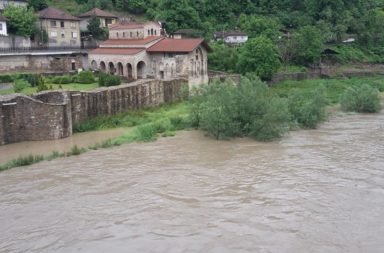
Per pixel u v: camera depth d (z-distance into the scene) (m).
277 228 24.88
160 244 23.33
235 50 96.94
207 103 50.38
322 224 25.28
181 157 40.56
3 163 39.75
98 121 55.44
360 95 68.38
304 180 32.88
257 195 30.03
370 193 29.92
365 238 23.53
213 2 133.12
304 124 55.09
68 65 86.12
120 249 22.94
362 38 127.31
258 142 46.56
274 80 93.31
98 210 28.02
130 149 44.00
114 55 82.81
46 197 30.55
